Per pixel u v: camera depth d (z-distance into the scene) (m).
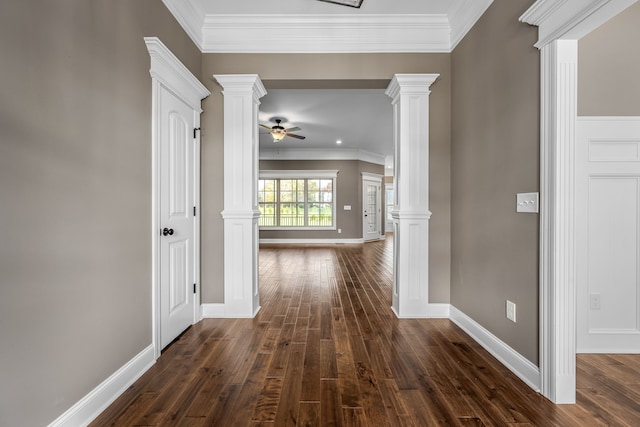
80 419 1.35
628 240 2.04
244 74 2.76
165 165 2.13
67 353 1.29
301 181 8.73
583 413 1.44
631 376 1.76
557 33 1.47
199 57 2.74
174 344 2.19
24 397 1.11
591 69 2.00
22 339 1.10
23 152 1.11
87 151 1.41
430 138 2.77
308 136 6.91
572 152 1.51
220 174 2.78
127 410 1.47
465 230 2.47
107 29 1.54
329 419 1.40
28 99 1.12
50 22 1.21
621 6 1.23
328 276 4.46
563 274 1.52
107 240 1.54
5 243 1.05
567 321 1.52
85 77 1.39
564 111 1.51
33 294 1.15
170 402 1.53
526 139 1.73
